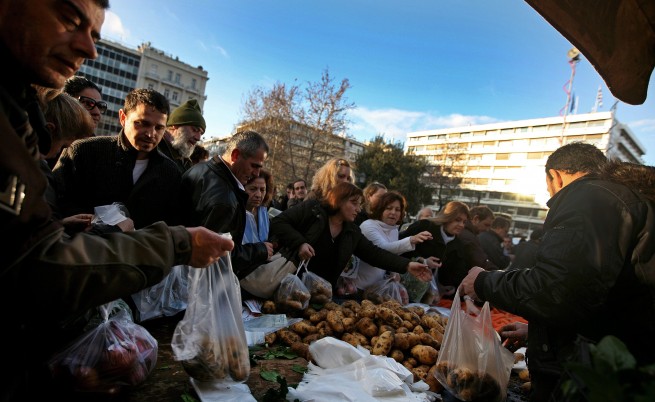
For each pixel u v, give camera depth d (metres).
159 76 71.19
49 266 0.78
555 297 1.33
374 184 4.61
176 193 2.30
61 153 2.33
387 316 2.19
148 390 1.42
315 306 2.66
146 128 2.14
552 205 1.56
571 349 1.45
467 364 1.68
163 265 0.97
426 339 2.02
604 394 0.54
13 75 0.82
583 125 67.88
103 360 1.30
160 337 1.96
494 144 79.50
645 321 1.33
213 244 1.06
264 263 2.67
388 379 1.54
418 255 3.85
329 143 25.69
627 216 1.33
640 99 1.42
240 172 2.33
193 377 1.43
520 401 1.80
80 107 1.73
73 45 0.85
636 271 1.30
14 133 0.70
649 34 1.20
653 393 0.50
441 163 47.12
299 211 3.03
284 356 1.90
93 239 0.89
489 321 1.75
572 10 1.26
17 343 0.84
